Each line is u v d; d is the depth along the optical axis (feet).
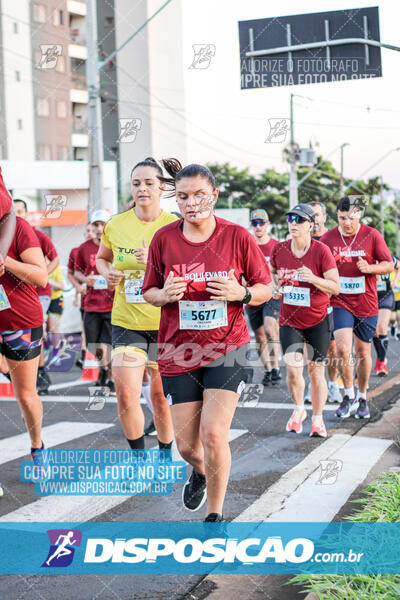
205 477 11.50
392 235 146.30
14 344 13.52
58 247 77.51
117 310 14.10
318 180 104.99
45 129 140.67
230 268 10.78
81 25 150.20
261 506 12.32
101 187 40.70
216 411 10.46
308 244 17.81
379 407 21.63
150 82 156.66
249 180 119.65
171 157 14.57
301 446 16.78
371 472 14.26
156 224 14.34
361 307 19.77
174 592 9.11
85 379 30.01
